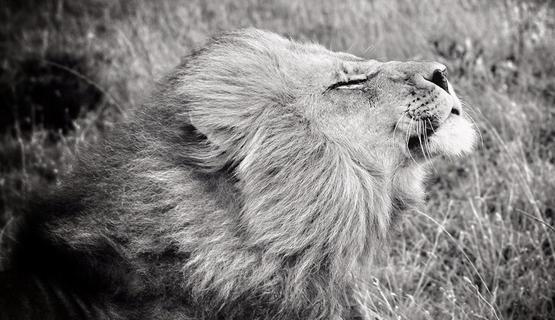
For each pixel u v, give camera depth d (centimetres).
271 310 555
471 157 888
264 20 1445
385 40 1217
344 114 595
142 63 1275
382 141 601
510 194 787
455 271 746
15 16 1653
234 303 543
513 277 712
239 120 564
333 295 582
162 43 1327
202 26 1448
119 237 536
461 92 987
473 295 682
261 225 543
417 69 605
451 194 859
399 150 608
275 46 625
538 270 716
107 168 568
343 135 590
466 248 762
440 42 1155
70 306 514
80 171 588
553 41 1095
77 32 1539
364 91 603
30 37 1511
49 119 1183
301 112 582
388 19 1300
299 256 558
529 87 1024
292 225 552
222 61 592
